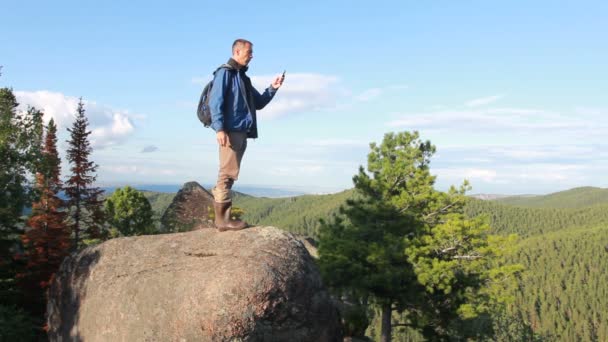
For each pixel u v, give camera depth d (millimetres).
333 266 20781
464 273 20750
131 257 8281
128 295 7711
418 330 22453
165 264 7719
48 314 9781
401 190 23125
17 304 16719
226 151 6906
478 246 20812
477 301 20734
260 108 7148
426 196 21797
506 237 20406
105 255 8656
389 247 20812
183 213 30781
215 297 6809
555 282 198000
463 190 21969
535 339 38469
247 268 6961
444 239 20672
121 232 33656
